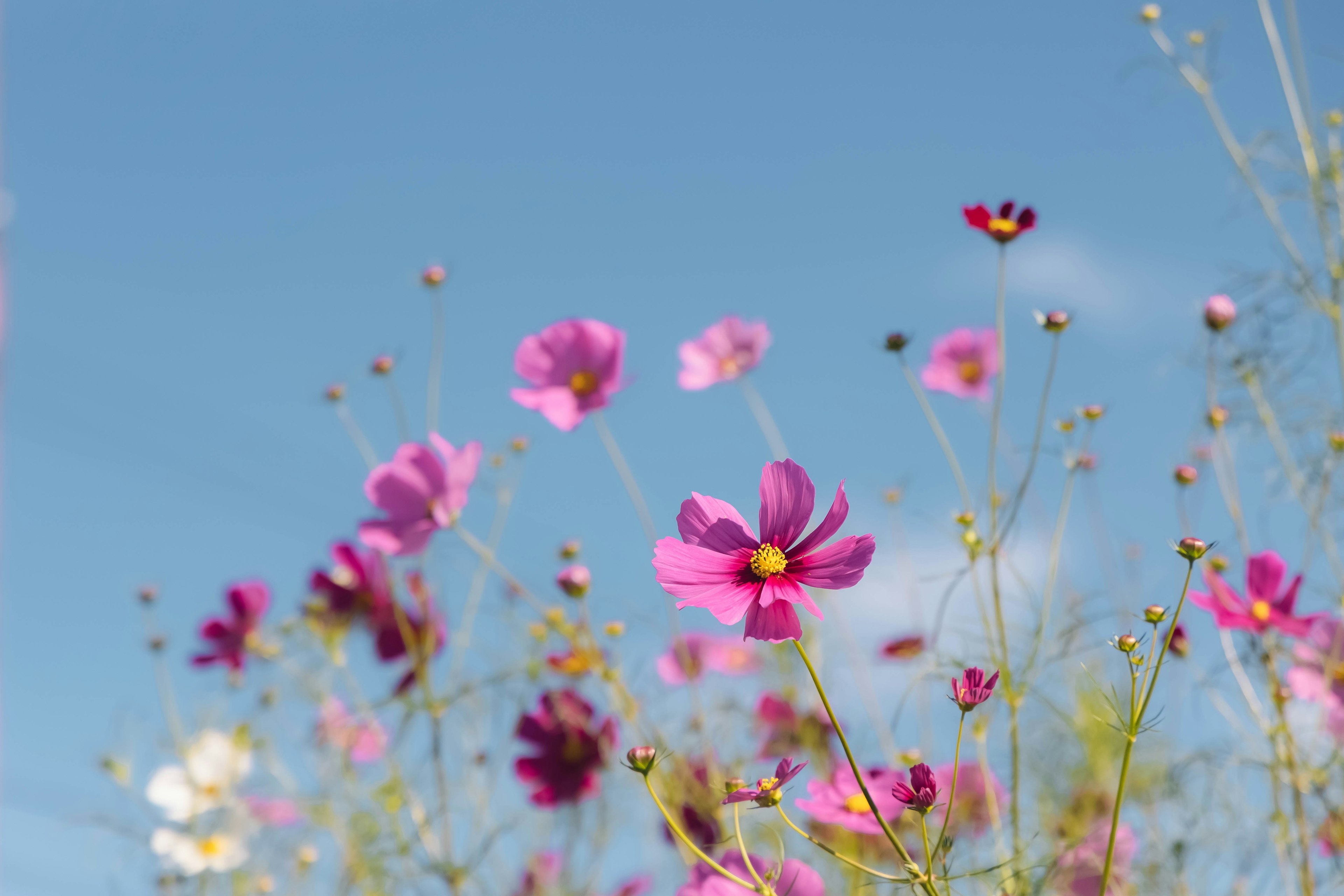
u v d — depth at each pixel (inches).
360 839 63.8
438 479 59.8
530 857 64.2
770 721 63.1
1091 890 57.3
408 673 65.2
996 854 54.6
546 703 64.9
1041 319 55.8
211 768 66.9
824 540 49.3
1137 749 59.4
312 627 65.8
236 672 68.3
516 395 60.6
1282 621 56.0
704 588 49.0
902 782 48.8
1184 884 58.0
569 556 63.7
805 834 48.8
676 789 60.4
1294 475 58.9
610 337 61.0
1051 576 55.9
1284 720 55.7
